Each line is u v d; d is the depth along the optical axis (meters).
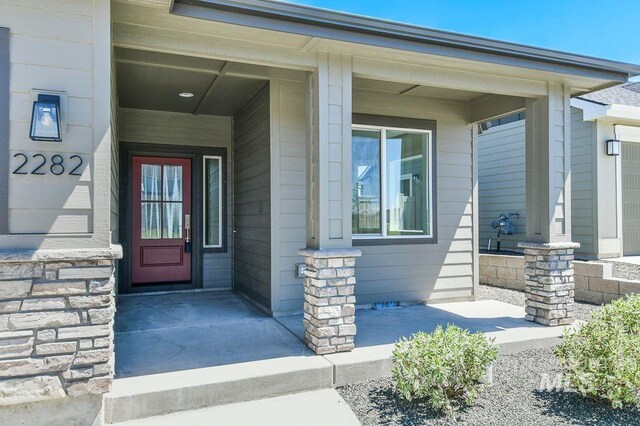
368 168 5.79
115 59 4.07
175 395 2.96
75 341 2.65
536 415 2.89
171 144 6.32
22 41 2.66
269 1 3.25
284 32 3.45
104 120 2.79
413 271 5.95
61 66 2.72
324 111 3.88
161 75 4.73
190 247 6.49
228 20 3.27
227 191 6.62
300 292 5.20
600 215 8.41
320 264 3.72
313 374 3.35
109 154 2.80
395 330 4.51
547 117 4.86
